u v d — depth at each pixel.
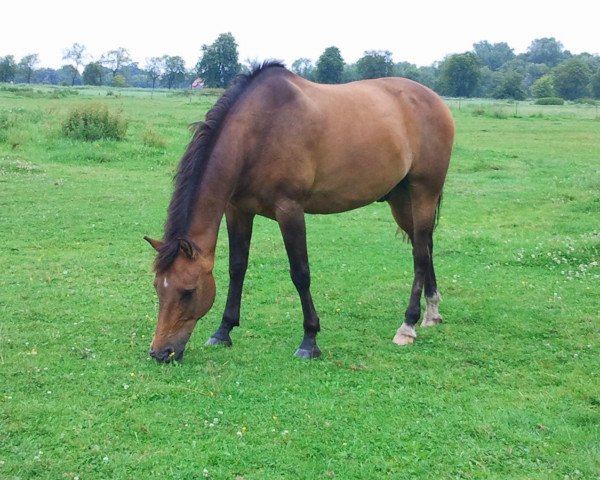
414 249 5.96
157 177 14.45
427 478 3.41
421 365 5.01
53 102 39.22
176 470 3.43
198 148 4.66
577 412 4.12
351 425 3.98
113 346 5.19
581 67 89.56
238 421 3.98
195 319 4.75
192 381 4.52
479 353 5.25
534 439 3.79
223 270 7.77
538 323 5.92
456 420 4.03
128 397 4.26
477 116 39.22
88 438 3.71
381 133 5.41
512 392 4.48
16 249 8.30
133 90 81.94
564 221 10.61
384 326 5.95
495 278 7.47
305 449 3.68
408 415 4.12
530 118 38.53
